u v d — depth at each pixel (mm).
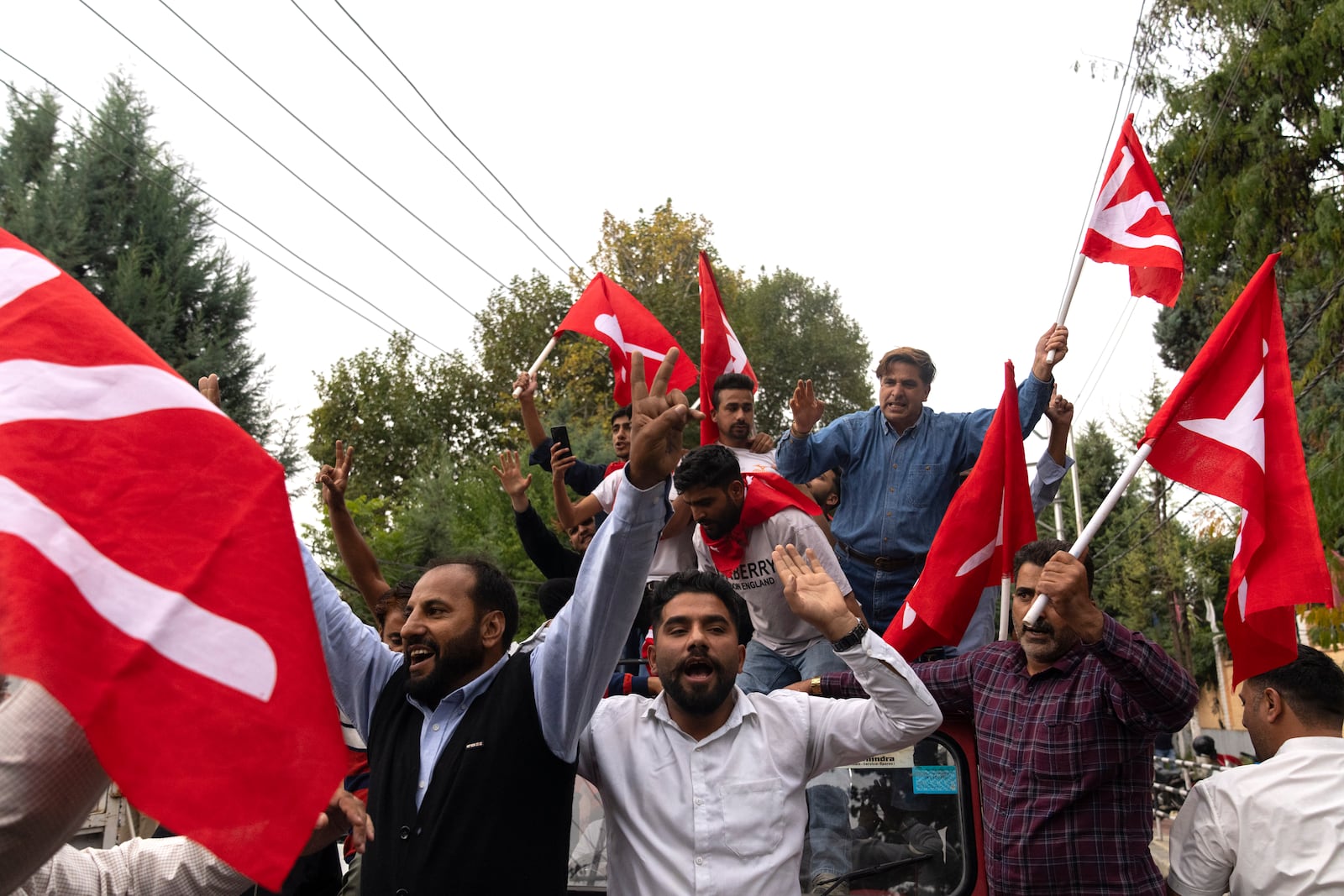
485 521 20500
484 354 31359
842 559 5859
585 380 28953
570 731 3068
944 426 5766
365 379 32281
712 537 5180
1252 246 13656
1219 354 4066
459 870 2930
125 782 1679
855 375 37875
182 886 2590
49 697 1713
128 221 18484
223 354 18469
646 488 2816
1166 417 4008
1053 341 5512
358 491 30547
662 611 3410
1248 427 3963
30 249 2162
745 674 5254
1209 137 13375
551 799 3092
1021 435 4516
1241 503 3889
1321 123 12625
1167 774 16141
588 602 2953
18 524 1740
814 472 5930
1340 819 3441
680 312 27703
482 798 3000
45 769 1684
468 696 3205
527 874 2986
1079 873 3584
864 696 4086
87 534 1805
